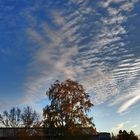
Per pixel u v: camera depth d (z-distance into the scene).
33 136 67.44
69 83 69.56
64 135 67.69
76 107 68.69
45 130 68.38
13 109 69.62
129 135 99.56
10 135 66.00
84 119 68.19
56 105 68.88
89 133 68.88
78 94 69.19
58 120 68.12
